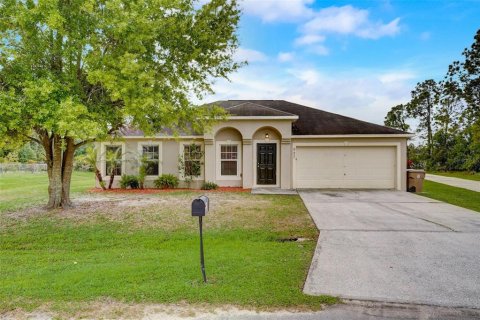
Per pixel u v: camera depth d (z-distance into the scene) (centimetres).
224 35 879
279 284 385
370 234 639
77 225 770
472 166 3036
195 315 312
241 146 1531
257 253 523
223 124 1481
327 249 538
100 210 944
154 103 716
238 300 341
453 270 436
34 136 991
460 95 3003
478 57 2716
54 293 356
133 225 769
